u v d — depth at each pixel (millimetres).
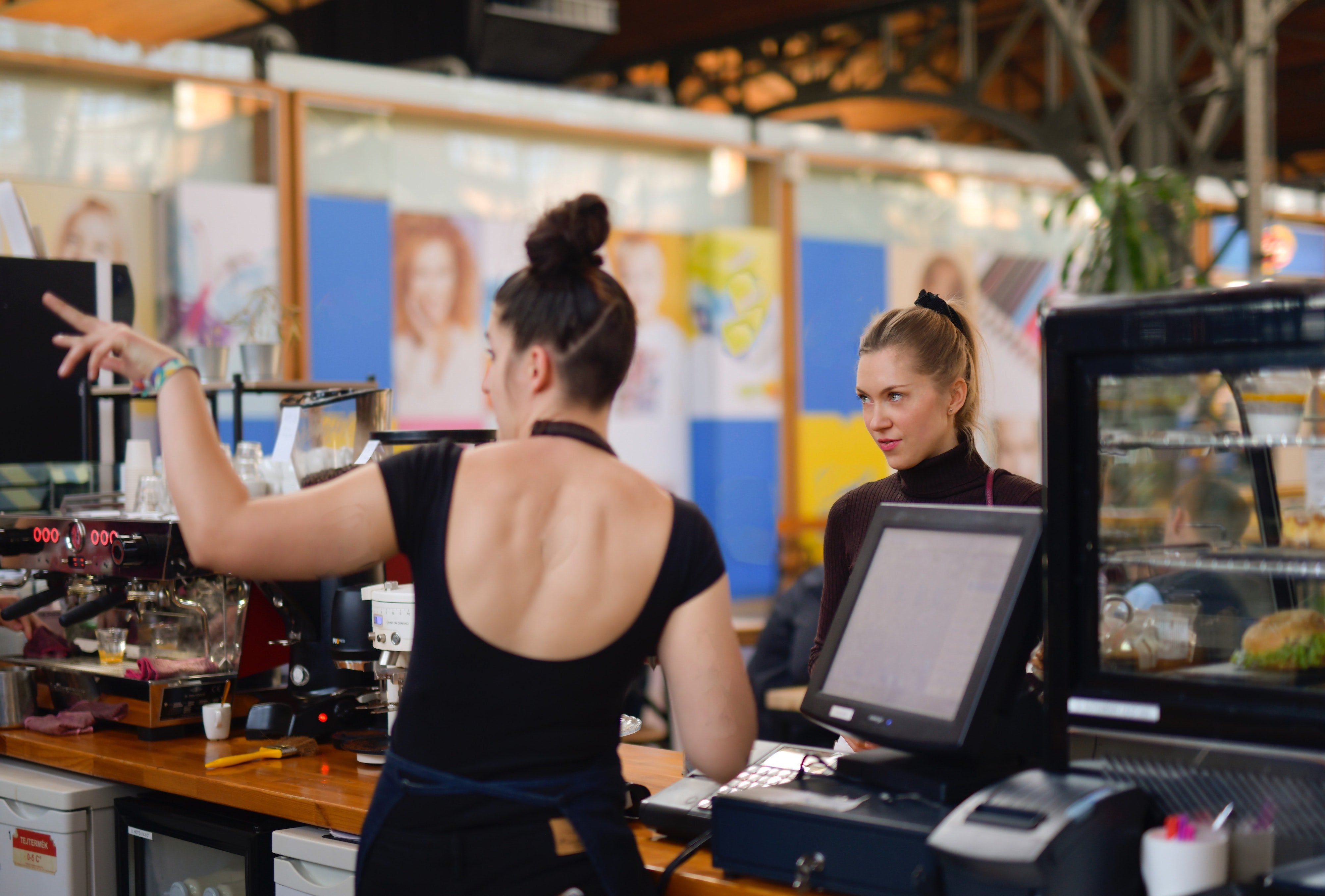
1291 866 1357
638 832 1874
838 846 1524
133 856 2473
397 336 6980
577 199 1566
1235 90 8039
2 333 3521
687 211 8180
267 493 2824
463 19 8766
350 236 6648
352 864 2023
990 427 2508
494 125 7320
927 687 1607
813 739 4160
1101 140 8352
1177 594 1590
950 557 1679
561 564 1473
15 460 3537
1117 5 9211
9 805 2594
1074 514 1553
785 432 8414
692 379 8219
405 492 1478
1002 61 9844
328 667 2676
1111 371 1525
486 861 1435
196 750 2553
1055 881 1354
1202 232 10016
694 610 1534
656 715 6012
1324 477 1575
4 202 3834
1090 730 1538
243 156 6359
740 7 10383
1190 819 1475
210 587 2711
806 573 4371
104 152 5969
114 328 1556
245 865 2209
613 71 11727
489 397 1620
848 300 8719
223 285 6195
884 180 8906
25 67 5746
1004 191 9453
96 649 2898
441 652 1453
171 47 6102
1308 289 1387
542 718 1462
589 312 1536
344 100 6633
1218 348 1449
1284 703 1412
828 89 10797
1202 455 1581
